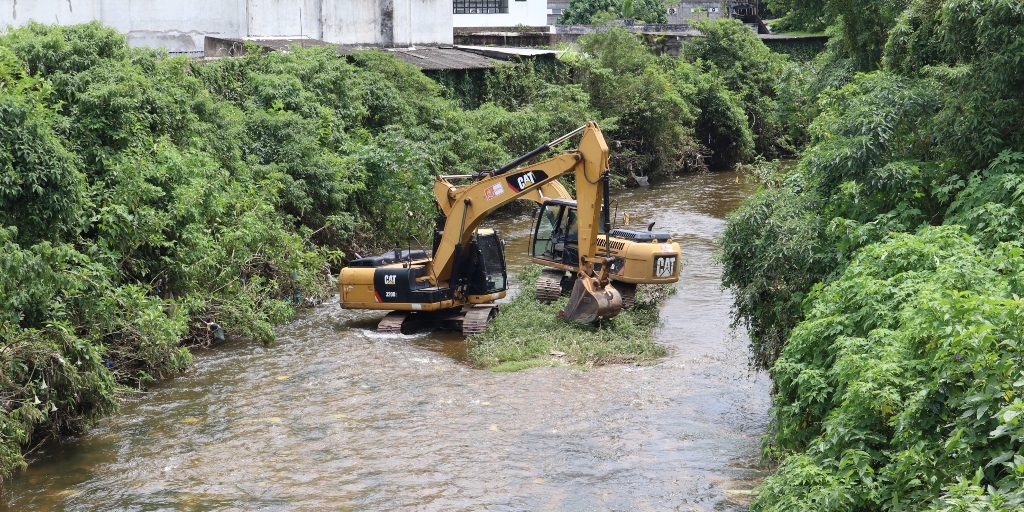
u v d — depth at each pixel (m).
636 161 40.91
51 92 16.66
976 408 6.95
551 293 18.83
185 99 19.48
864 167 11.87
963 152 11.72
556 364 15.17
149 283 16.33
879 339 8.57
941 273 8.56
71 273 12.86
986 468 6.75
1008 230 9.86
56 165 13.49
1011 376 6.88
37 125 13.51
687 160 45.38
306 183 22.30
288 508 10.25
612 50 43.69
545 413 13.04
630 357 15.50
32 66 17.44
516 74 38.75
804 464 8.04
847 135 12.52
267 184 20.59
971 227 10.39
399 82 31.02
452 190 17.41
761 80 50.00
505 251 25.59
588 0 61.62
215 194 17.84
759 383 14.20
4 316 11.74
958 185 11.16
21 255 11.82
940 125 11.91
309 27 34.72
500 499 10.39
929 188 11.74
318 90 26.20
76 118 16.62
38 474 11.26
